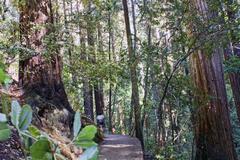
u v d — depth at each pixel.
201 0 6.96
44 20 5.78
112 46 13.34
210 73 8.09
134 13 11.89
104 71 7.02
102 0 6.50
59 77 6.48
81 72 7.13
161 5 7.05
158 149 7.73
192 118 8.51
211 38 6.72
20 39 5.40
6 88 0.63
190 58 8.28
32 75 5.98
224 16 6.77
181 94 7.70
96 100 15.57
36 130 0.55
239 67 8.56
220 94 8.18
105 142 7.54
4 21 5.13
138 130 8.59
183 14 6.82
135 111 8.62
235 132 12.69
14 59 4.75
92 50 7.30
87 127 0.54
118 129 18.86
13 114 0.50
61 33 5.79
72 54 6.90
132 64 7.21
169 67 7.27
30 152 0.47
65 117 5.97
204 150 8.23
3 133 0.47
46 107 5.68
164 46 7.12
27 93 5.69
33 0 5.73
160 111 7.95
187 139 10.23
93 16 6.18
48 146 0.48
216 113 8.09
